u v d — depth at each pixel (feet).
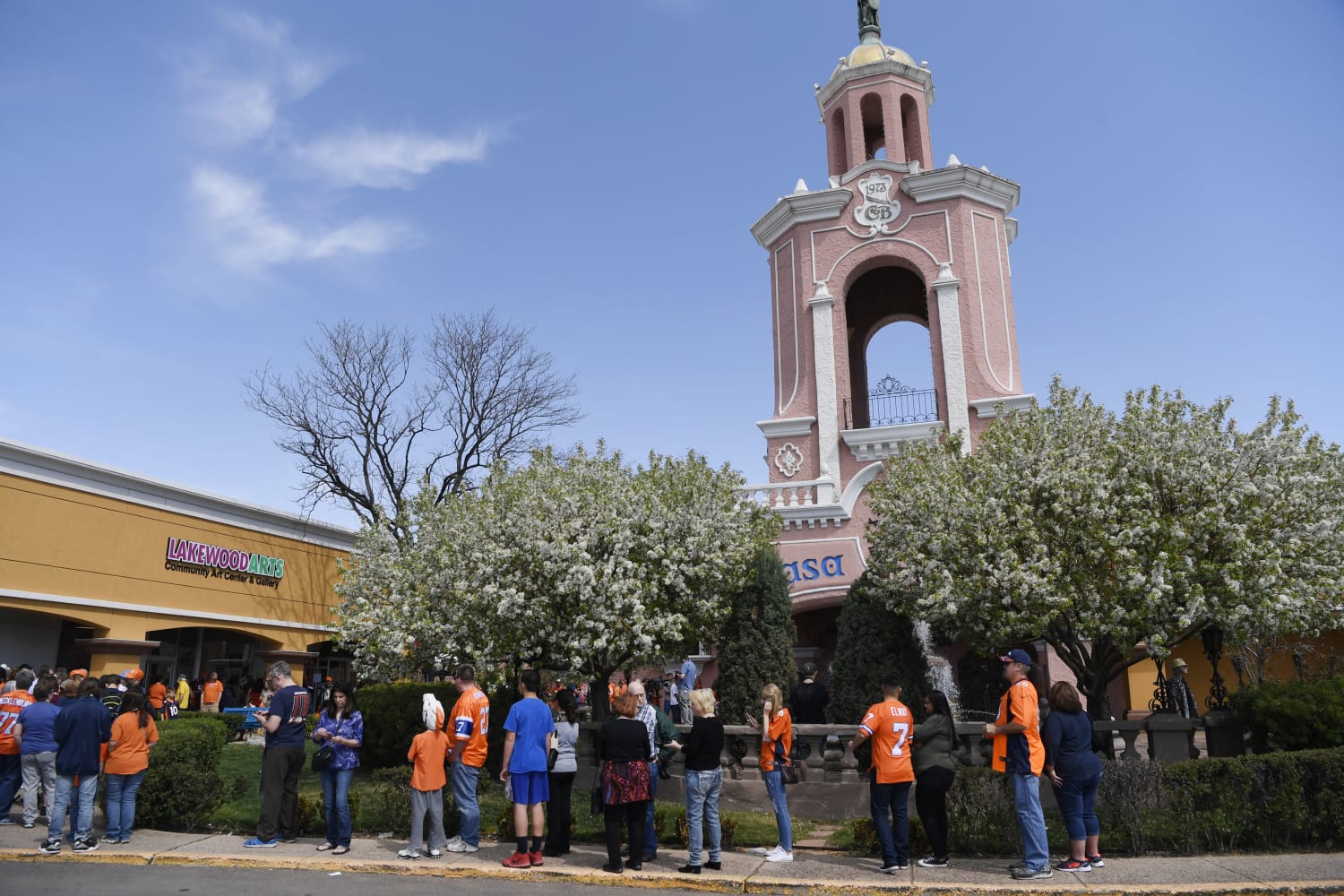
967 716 61.67
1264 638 61.52
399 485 111.34
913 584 49.55
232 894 25.90
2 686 43.96
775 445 75.87
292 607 102.68
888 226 77.66
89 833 31.68
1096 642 47.44
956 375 72.38
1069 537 44.96
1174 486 43.96
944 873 28.30
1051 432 48.78
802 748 41.96
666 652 51.47
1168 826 30.17
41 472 72.13
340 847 31.65
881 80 84.84
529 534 47.03
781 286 80.84
